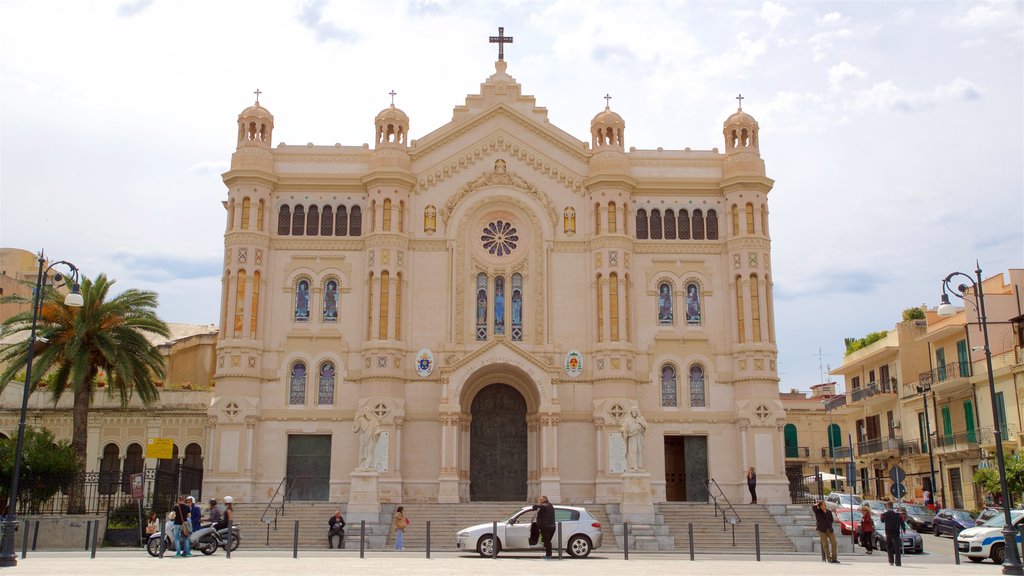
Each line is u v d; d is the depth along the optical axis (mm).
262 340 59719
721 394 60438
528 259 61781
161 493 51062
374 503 50438
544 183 62812
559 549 38750
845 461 93188
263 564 32844
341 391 59469
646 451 59250
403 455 58188
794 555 45031
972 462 68500
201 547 40281
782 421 59000
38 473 49938
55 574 27547
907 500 77750
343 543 47875
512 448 60844
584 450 58719
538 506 38781
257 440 58500
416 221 61969
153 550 40844
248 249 60000
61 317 53250
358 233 62188
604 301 59875
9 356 55094
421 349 59719
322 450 59156
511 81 65000
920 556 46531
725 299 61781
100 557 38781
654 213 63219
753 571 31422
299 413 59062
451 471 56750
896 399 80938
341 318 60562
